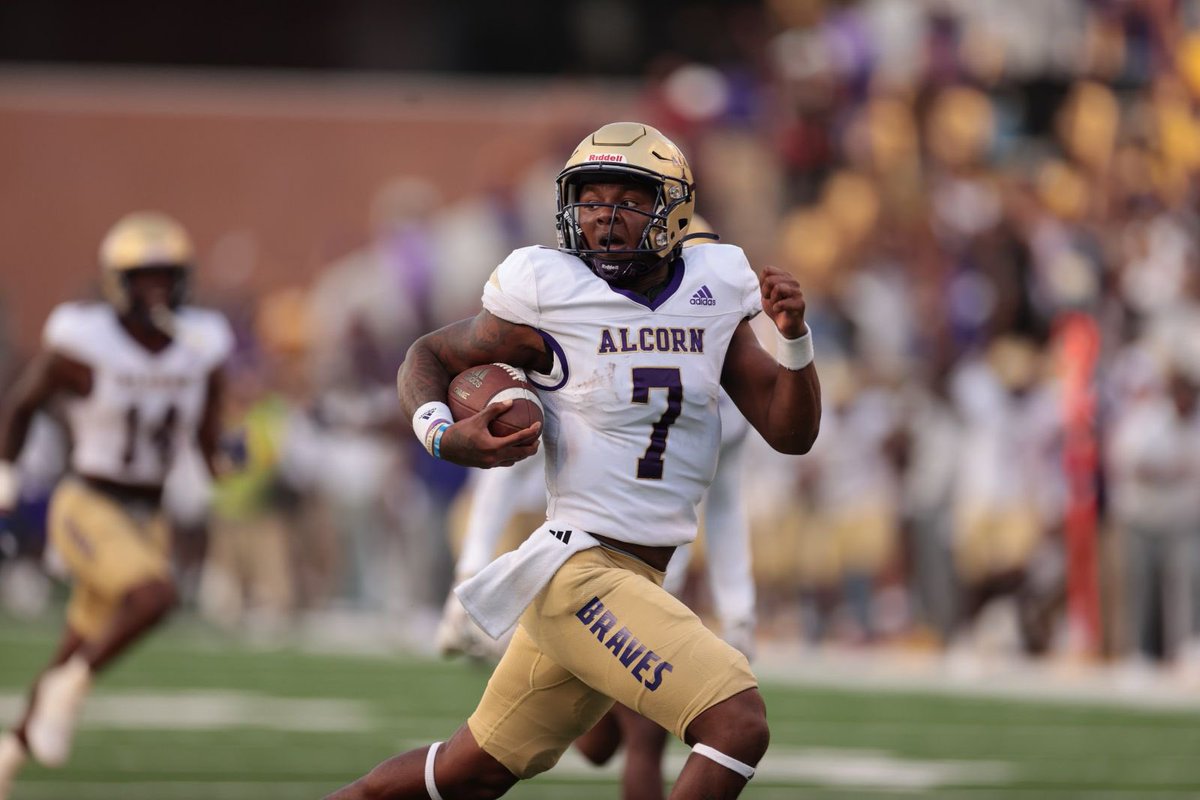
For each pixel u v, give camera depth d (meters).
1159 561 36.47
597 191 14.19
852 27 54.84
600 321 14.07
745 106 56.25
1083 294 41.66
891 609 41.09
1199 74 50.12
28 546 50.25
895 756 26.42
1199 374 36.88
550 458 14.34
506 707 14.41
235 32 72.81
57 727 22.48
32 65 71.56
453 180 64.38
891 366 42.28
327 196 64.81
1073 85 53.09
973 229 47.16
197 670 37.69
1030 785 23.77
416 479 45.75
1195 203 46.62
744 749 13.31
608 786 23.59
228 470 25.42
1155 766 25.52
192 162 65.25
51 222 65.19
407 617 45.84
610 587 13.87
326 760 25.39
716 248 14.72
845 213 51.47
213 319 24.97
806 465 42.16
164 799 22.02
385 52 71.19
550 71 70.69
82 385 24.00
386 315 56.72
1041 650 39.06
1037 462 38.88
